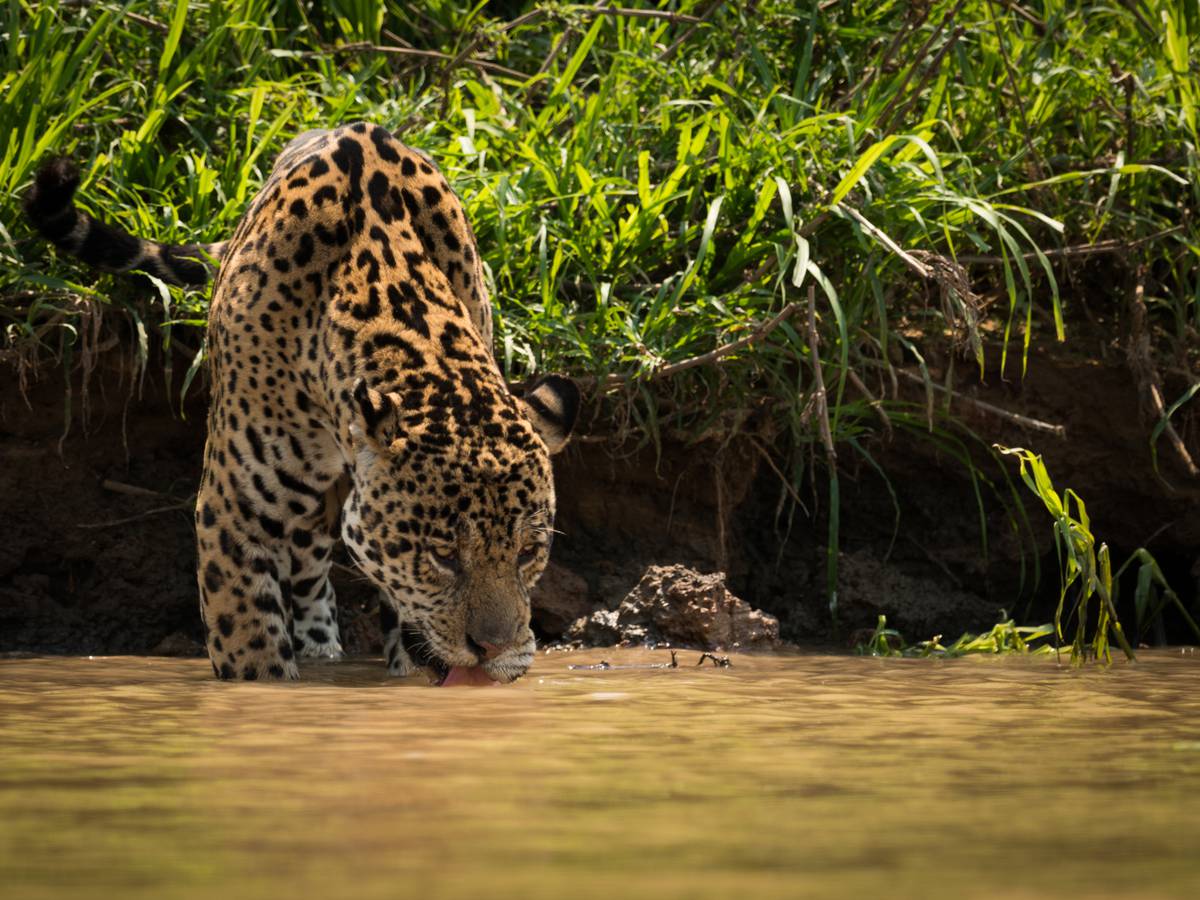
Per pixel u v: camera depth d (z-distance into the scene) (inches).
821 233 425.4
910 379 438.9
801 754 210.8
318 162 339.9
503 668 301.6
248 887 133.3
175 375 411.5
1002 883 135.7
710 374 417.1
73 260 402.9
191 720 248.1
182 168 443.2
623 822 162.7
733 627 400.5
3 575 404.8
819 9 493.4
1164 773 196.4
